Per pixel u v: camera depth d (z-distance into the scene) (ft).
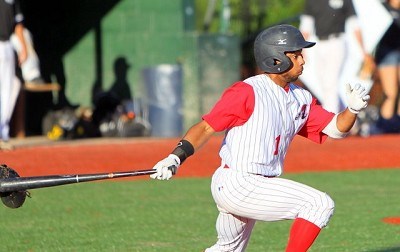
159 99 119.14
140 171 39.83
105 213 67.10
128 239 57.36
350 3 111.96
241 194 40.04
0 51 99.50
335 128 42.45
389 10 120.67
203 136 40.32
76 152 99.50
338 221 63.26
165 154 97.55
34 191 77.61
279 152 41.09
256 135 40.09
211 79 121.60
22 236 58.65
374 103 127.95
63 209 68.90
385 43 122.83
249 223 42.42
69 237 58.23
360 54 116.37
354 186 80.38
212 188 41.22
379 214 65.98
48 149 102.99
